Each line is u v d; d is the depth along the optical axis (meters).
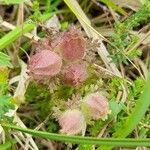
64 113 0.07
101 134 0.08
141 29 0.10
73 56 0.08
